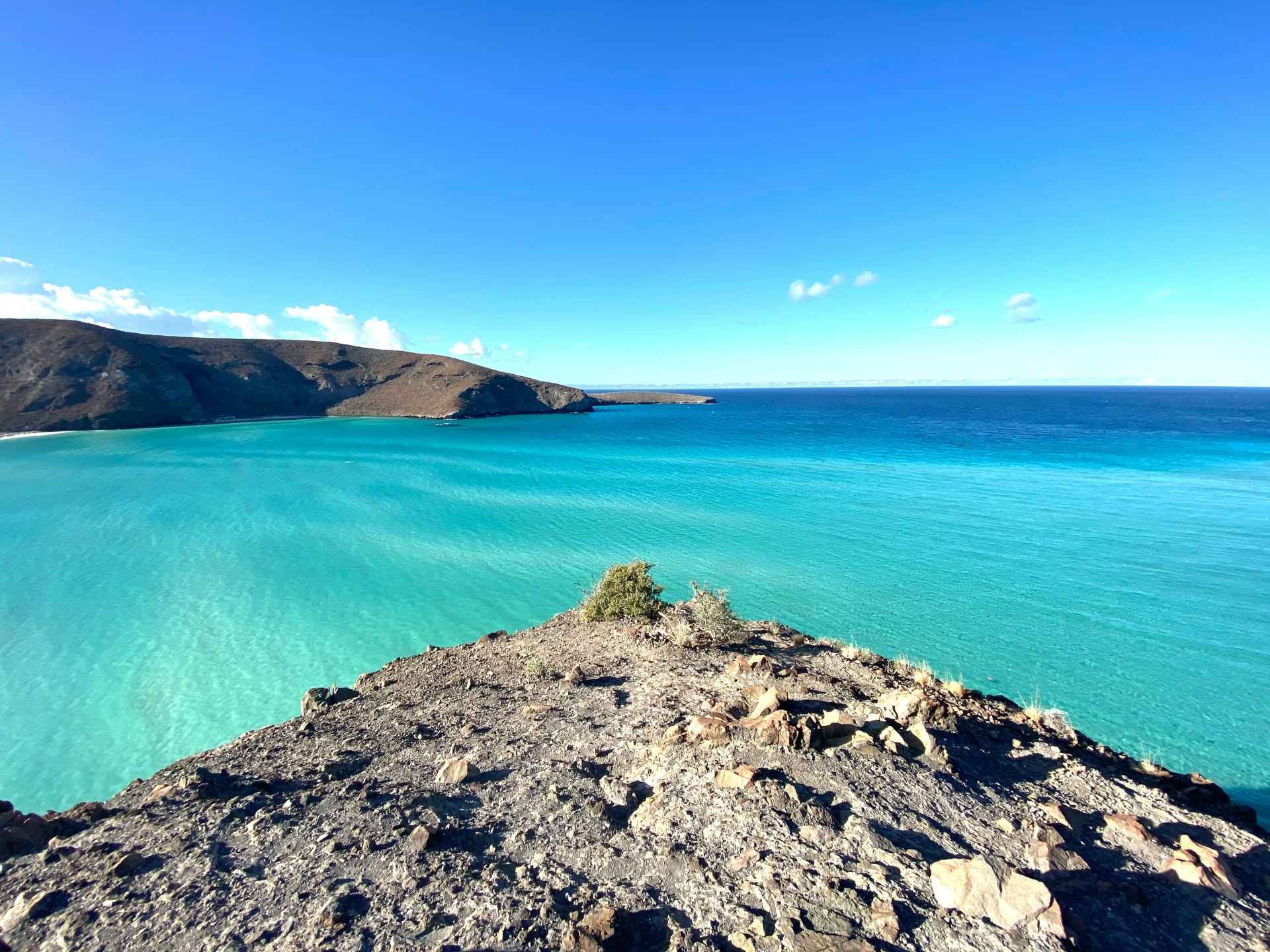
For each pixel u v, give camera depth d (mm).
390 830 4219
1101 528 28188
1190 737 11680
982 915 3029
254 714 13664
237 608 19891
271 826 4316
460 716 7309
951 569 22469
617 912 3191
